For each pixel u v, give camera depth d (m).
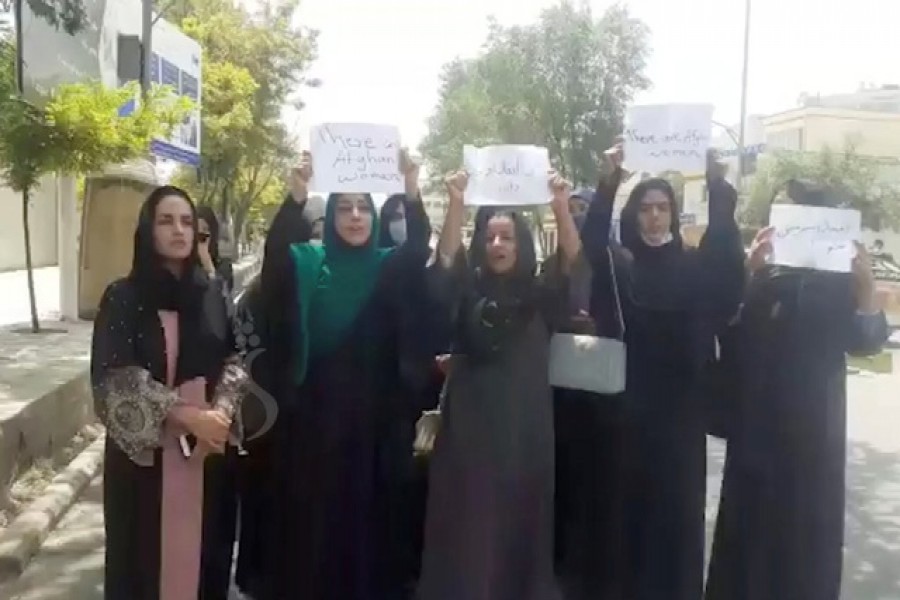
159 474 3.73
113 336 3.68
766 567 4.17
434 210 6.02
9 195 29.64
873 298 4.11
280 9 28.16
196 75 20.53
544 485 4.04
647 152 4.11
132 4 15.35
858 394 13.16
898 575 5.72
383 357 4.17
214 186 28.25
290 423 4.20
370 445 4.17
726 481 4.29
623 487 4.16
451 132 30.70
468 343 4.01
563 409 4.25
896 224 39.06
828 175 37.06
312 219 4.30
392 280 4.13
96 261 14.30
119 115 12.07
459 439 4.01
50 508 6.41
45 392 7.43
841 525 4.20
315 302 4.12
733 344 4.25
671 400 4.12
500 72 27.72
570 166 27.48
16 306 16.98
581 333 4.08
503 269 4.03
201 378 3.78
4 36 10.66
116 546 3.78
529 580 4.04
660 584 4.14
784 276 4.15
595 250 4.09
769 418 4.14
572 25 27.22
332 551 4.16
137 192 14.35
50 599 5.22
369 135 4.05
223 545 4.23
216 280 3.98
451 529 4.00
